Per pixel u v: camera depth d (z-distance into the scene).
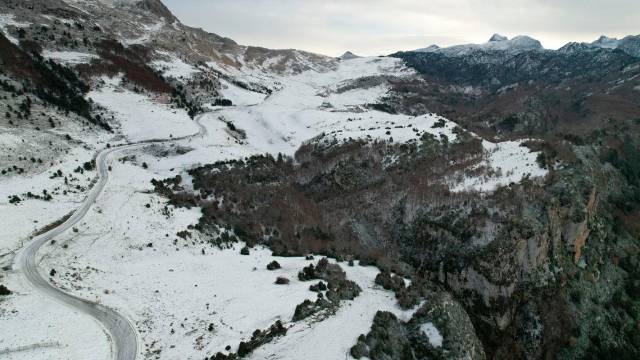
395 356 52.34
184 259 69.19
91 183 86.56
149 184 93.94
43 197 74.62
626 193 115.00
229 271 67.31
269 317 53.69
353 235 99.69
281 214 98.12
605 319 83.38
